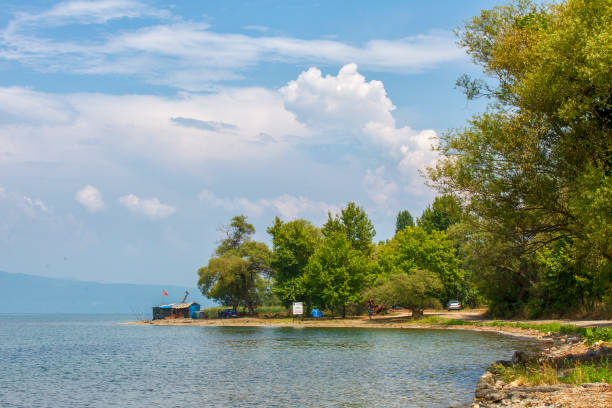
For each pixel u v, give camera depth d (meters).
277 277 101.38
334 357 39.16
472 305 99.94
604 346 28.16
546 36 22.06
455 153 24.48
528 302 66.56
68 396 26.28
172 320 111.50
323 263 92.62
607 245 19.08
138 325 109.94
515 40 25.03
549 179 22.56
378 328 74.06
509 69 25.36
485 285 70.88
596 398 15.00
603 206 18.59
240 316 107.56
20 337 77.69
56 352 51.25
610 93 20.03
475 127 23.89
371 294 81.94
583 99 20.69
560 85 20.89
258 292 110.81
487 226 24.92
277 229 101.81
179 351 48.25
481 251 62.22
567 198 22.38
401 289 78.06
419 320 78.50
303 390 25.34
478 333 57.25
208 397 24.44
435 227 113.75
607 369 20.02
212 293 104.88
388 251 102.44
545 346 39.06
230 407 21.98
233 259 101.81
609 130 21.06
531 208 23.11
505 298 71.81
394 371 30.56
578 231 22.06
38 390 28.28
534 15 25.50
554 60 21.05
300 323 88.62
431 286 78.38
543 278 60.38
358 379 28.14
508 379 21.64
